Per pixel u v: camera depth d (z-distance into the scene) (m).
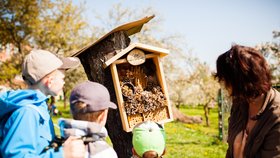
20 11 22.81
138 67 3.51
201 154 9.15
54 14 24.25
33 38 24.02
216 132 15.10
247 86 2.05
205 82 20.94
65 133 2.20
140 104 3.41
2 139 2.10
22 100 2.15
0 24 22.66
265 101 2.16
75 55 3.48
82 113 2.28
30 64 2.34
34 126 2.08
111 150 2.25
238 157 2.36
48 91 2.37
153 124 2.75
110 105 2.37
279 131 2.08
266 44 18.27
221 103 12.07
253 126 2.27
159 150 2.63
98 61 3.54
